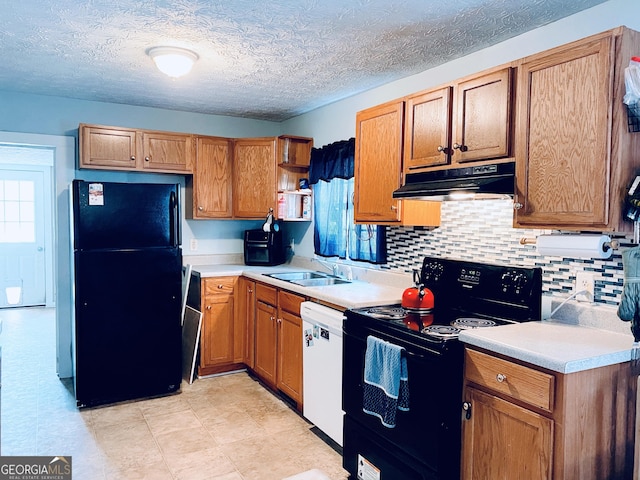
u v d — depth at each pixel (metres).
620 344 1.67
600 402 1.56
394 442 2.03
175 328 3.41
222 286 3.76
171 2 2.02
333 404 2.57
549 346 1.63
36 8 2.09
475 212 2.54
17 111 3.59
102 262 3.14
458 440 1.84
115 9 2.10
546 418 1.52
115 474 2.34
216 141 4.02
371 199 2.80
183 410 3.14
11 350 4.47
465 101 2.16
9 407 3.16
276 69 2.93
